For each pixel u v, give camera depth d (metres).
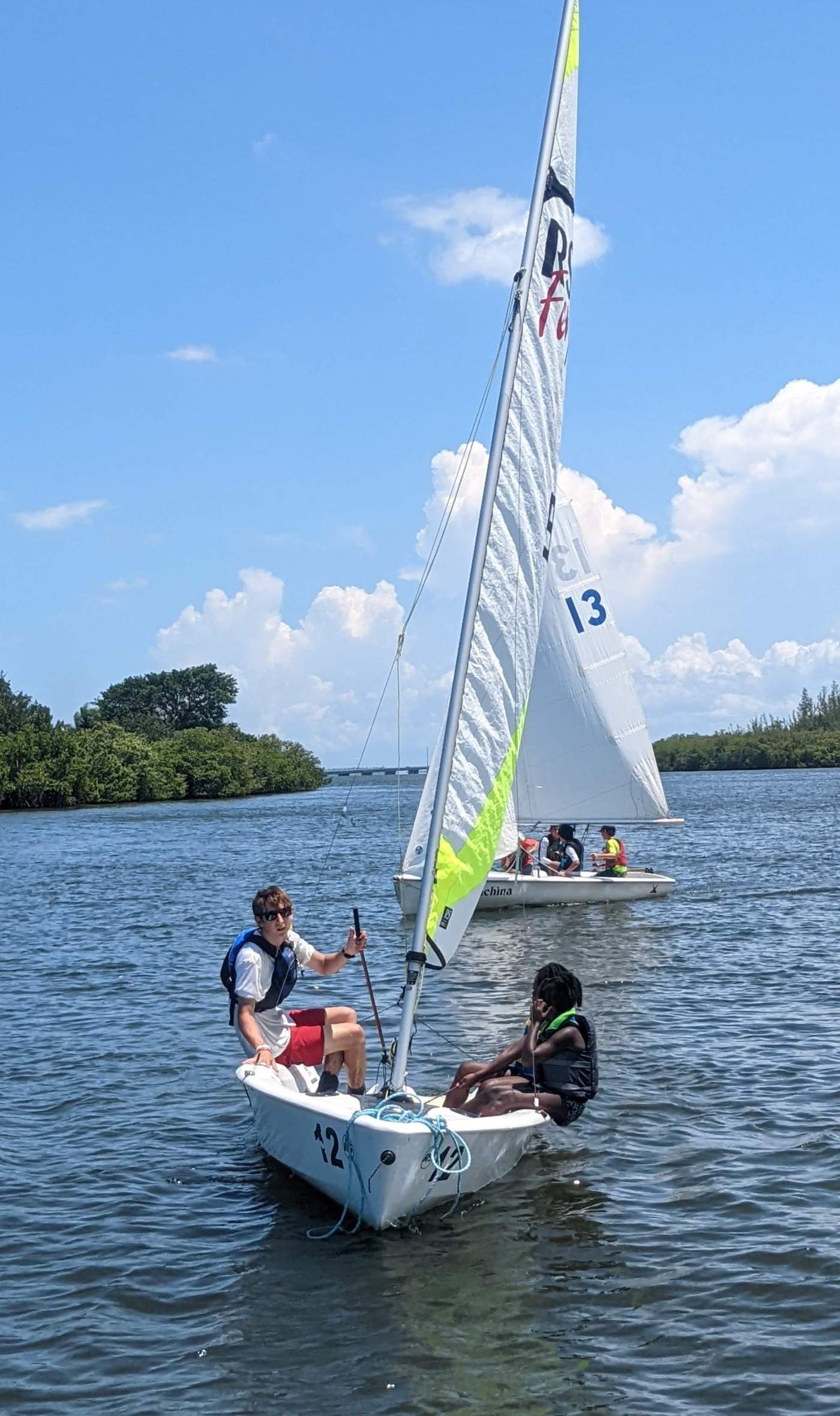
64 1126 10.44
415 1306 6.94
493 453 8.91
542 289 9.30
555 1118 8.91
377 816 72.19
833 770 160.75
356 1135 7.82
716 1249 7.62
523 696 9.36
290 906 9.09
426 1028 13.91
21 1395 6.12
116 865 39.16
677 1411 5.88
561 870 25.25
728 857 35.44
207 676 157.12
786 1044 12.66
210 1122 10.48
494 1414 5.87
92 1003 15.89
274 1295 7.11
